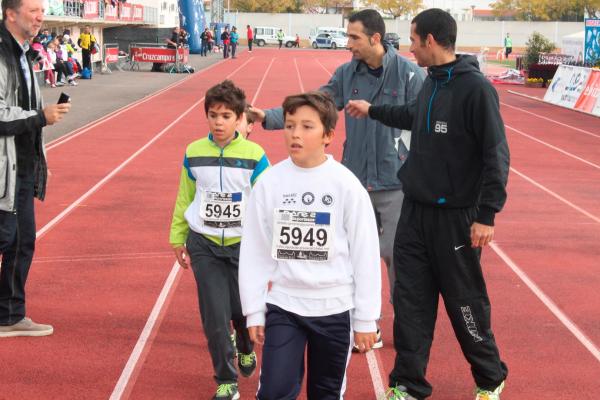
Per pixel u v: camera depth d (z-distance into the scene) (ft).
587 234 39.09
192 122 80.69
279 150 63.46
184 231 20.07
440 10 18.43
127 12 175.83
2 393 20.08
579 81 107.55
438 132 18.35
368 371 22.12
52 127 73.36
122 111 88.69
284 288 15.38
